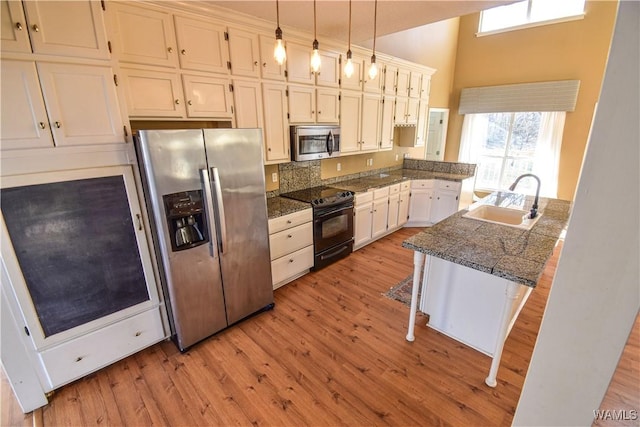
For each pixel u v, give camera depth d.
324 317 2.73
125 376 2.11
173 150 2.02
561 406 0.92
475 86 6.06
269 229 2.90
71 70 1.70
